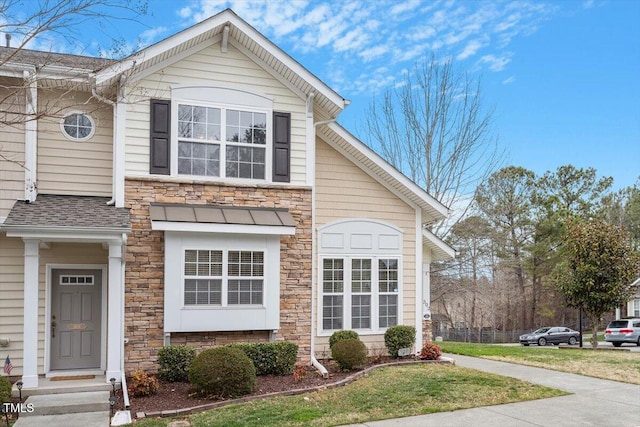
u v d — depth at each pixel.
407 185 14.22
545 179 42.72
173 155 11.80
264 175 12.58
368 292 13.99
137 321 11.16
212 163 12.16
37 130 11.05
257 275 12.10
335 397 9.78
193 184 11.91
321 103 13.24
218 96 12.27
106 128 12.07
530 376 11.98
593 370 12.79
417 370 12.33
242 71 12.54
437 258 16.28
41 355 11.09
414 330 13.86
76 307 11.59
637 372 12.51
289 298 12.49
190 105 12.06
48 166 11.61
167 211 11.38
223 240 11.80
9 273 10.96
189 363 10.83
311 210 12.87
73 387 10.09
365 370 12.15
